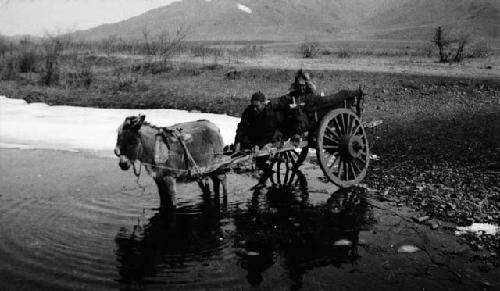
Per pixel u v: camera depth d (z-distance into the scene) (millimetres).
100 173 11031
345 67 27891
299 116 9297
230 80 25859
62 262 6457
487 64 29750
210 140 8695
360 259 6605
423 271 6234
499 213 8047
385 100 19344
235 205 8852
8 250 6832
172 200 8203
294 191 9711
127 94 23672
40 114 18938
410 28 139375
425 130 14789
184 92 23328
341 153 9719
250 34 165000
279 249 6953
